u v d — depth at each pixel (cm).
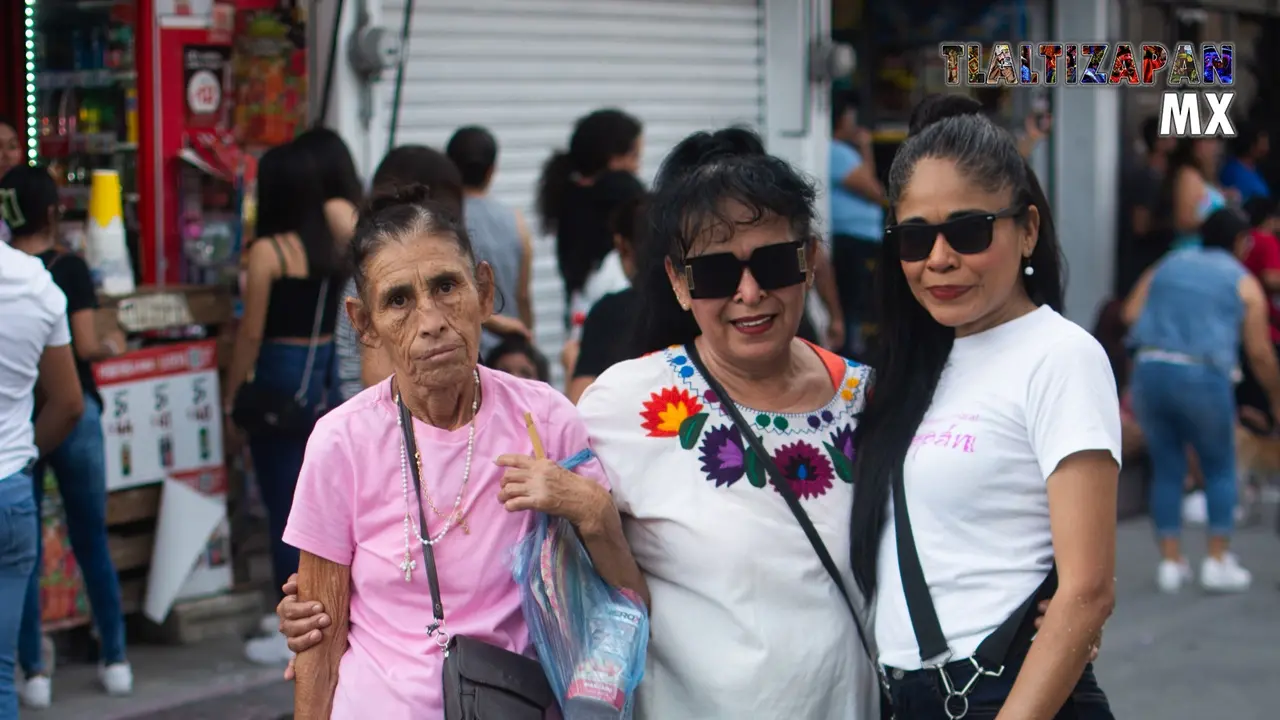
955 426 261
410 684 250
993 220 257
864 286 927
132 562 593
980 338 268
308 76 666
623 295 456
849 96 968
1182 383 716
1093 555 244
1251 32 1297
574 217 642
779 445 275
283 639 586
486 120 737
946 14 1043
